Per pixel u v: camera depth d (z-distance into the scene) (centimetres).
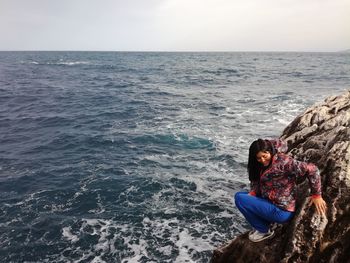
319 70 6181
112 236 841
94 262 753
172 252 773
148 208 970
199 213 937
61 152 1473
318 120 658
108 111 2342
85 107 2530
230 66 7719
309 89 3275
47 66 7806
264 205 418
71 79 4781
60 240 833
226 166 1247
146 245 802
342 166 440
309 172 372
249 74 5362
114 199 1030
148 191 1074
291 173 387
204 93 3164
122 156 1395
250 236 475
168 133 1686
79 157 1402
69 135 1727
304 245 413
